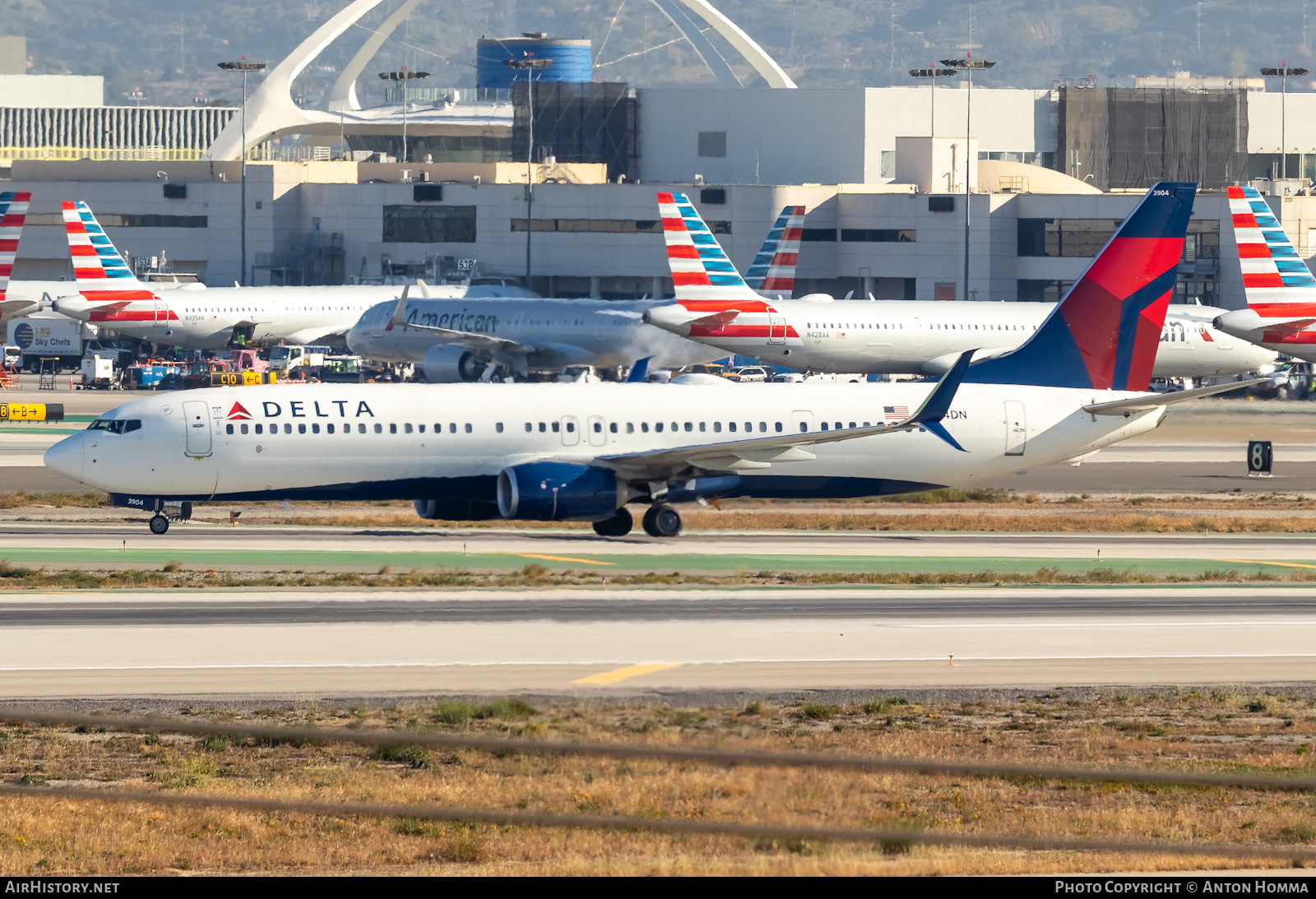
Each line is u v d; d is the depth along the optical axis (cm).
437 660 13538
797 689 12812
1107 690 13050
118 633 14425
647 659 13800
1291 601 17462
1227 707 12569
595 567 19575
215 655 13588
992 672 13612
